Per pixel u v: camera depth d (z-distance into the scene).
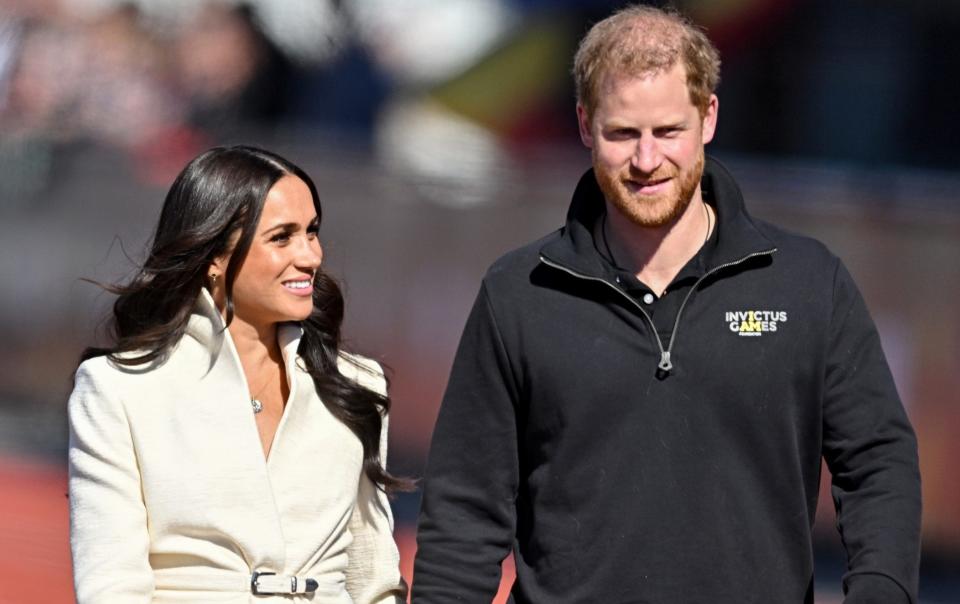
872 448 13.40
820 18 45.62
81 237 45.81
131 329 13.83
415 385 42.72
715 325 13.48
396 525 31.28
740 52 45.59
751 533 13.38
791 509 13.48
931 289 39.59
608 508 13.48
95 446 13.39
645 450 13.45
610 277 13.65
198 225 13.57
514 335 13.83
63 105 46.84
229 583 13.38
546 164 45.66
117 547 13.16
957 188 41.91
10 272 45.50
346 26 47.31
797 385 13.44
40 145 46.47
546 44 46.94
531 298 13.86
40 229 46.19
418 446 39.94
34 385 44.12
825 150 45.16
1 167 46.12
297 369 14.24
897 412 13.48
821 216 41.69
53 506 33.06
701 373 13.42
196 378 13.70
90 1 47.25
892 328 38.78
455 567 13.95
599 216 13.95
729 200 13.70
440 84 47.34
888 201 41.47
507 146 46.41
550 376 13.64
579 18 46.84
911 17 45.09
